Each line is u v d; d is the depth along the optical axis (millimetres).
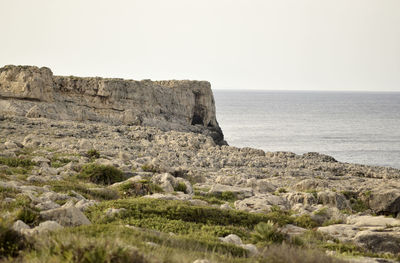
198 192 43531
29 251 16641
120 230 20359
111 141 82125
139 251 16031
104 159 55812
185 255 17422
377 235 26016
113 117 117562
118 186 39250
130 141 86625
